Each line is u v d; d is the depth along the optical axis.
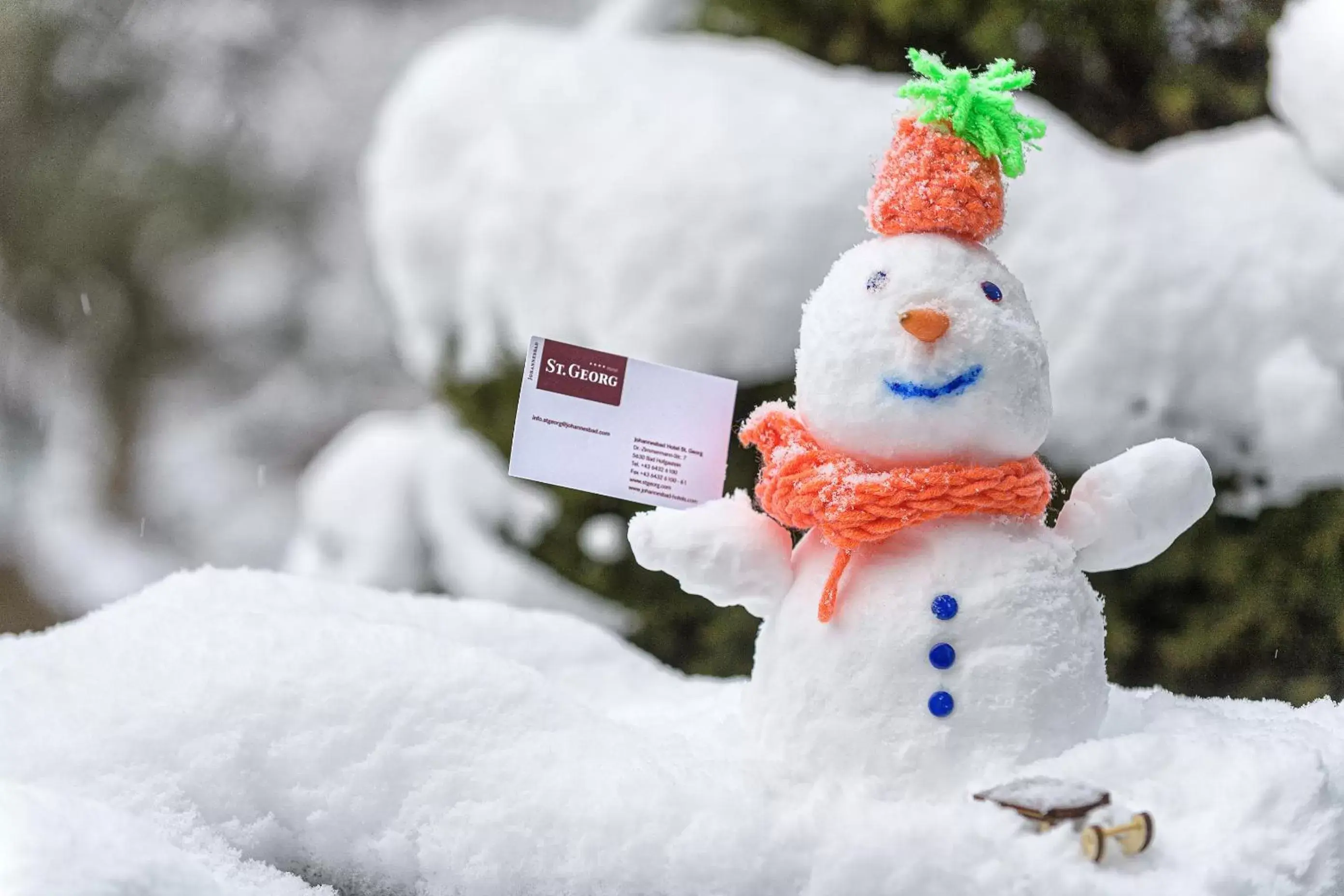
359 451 1.71
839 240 1.26
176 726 0.76
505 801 0.74
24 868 0.65
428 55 1.58
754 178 1.27
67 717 0.77
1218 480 1.25
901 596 0.75
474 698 0.77
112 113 3.93
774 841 0.70
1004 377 0.75
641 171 1.31
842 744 0.74
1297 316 1.21
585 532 1.50
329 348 4.38
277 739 0.76
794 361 1.27
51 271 3.95
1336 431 1.20
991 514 0.76
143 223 4.03
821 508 0.76
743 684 0.96
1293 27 1.27
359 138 4.37
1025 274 1.23
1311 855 0.69
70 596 3.69
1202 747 0.72
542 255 1.38
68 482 4.14
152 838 0.69
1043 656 0.74
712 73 1.39
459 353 1.54
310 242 4.40
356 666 0.77
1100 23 1.42
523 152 1.40
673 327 1.27
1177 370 1.21
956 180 0.77
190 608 0.85
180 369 4.36
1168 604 1.33
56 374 4.14
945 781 0.73
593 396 0.80
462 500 1.56
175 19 3.97
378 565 1.63
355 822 0.75
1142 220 1.24
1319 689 1.28
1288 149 1.29
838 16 1.54
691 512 0.78
